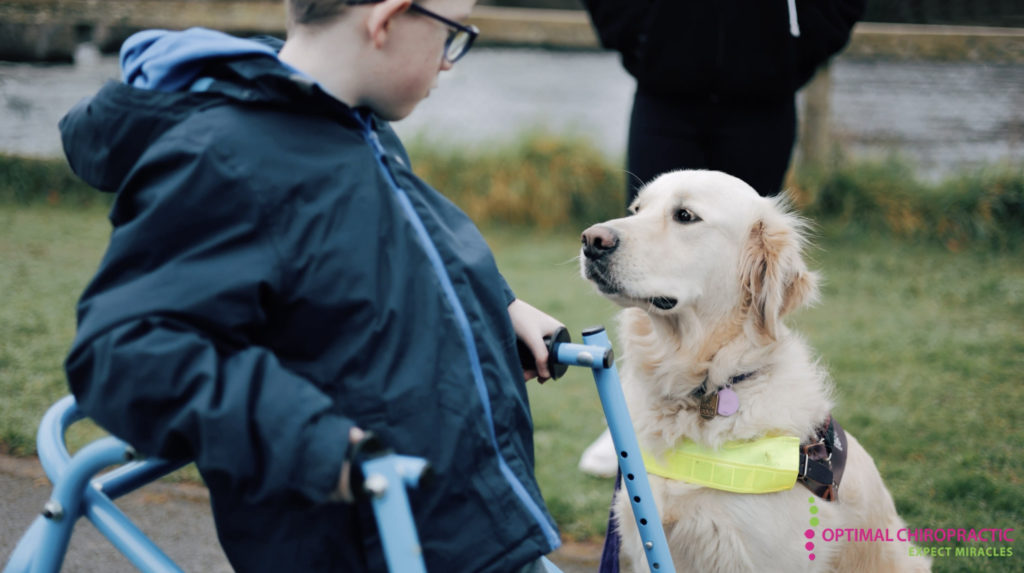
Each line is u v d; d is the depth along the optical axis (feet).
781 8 10.48
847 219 23.85
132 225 3.91
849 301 18.67
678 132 11.30
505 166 25.58
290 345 4.25
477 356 4.66
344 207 4.27
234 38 4.33
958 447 11.81
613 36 11.46
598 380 5.44
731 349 7.61
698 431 7.41
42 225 21.47
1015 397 13.46
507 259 21.65
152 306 3.74
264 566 4.46
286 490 3.64
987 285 19.52
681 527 7.32
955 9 29.25
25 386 12.48
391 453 3.82
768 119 11.18
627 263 7.58
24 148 24.66
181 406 3.63
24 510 9.59
